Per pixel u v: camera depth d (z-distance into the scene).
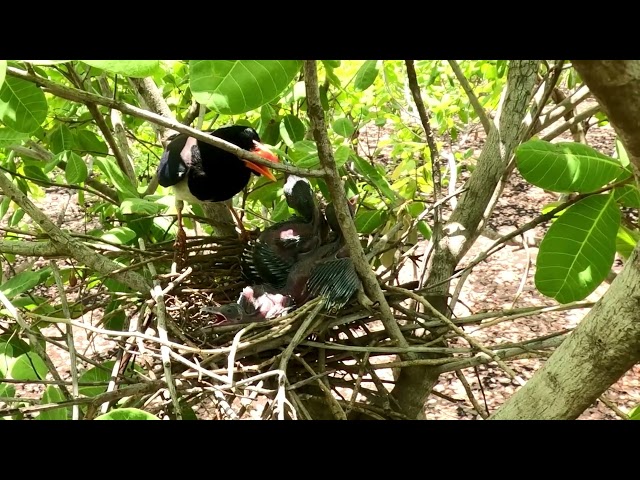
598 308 1.10
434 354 2.02
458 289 2.28
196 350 1.53
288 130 2.69
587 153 1.50
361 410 1.81
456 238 2.24
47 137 3.14
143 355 1.71
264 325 1.76
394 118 4.44
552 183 1.49
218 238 2.47
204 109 2.55
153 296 1.80
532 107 2.49
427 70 4.47
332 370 1.77
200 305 2.19
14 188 1.72
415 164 4.12
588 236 1.58
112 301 2.38
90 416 1.42
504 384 4.73
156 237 2.80
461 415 4.39
